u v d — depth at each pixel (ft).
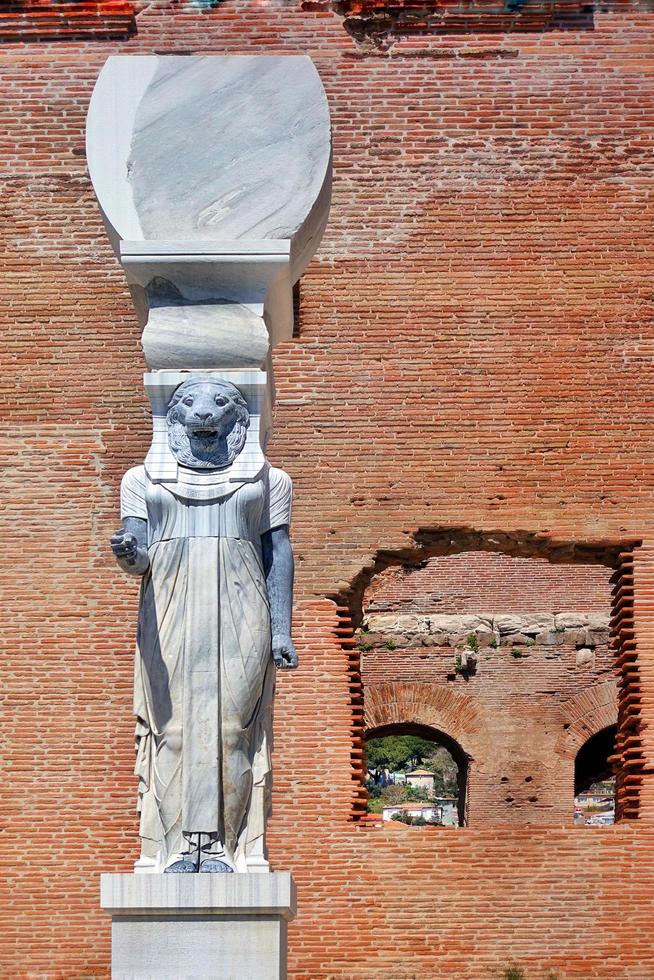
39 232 57.16
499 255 56.75
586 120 57.41
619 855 52.65
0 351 56.49
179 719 27.14
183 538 27.58
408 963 52.06
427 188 57.06
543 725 91.66
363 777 54.39
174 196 29.14
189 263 28.45
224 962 26.07
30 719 53.88
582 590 93.35
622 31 57.82
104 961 52.26
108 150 29.32
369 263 56.70
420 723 91.86
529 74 57.62
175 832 26.91
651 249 56.70
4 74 57.98
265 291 28.73
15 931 52.47
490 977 51.93
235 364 28.48
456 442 55.67
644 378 55.98
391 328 56.34
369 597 93.20
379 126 57.41
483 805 90.94
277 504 28.48
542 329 56.29
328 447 55.62
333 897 52.54
